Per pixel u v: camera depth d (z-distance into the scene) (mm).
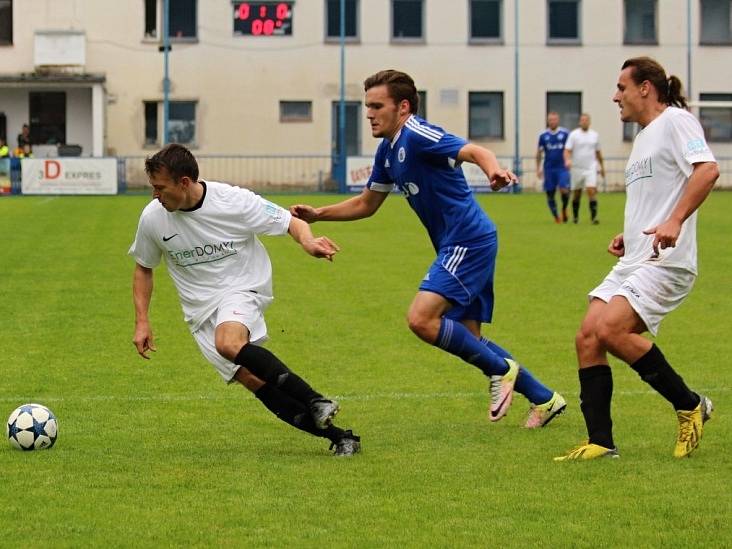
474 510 12562
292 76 102000
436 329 16266
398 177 16500
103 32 100188
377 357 23250
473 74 103562
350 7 102500
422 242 47219
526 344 24703
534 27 103375
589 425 15133
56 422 15844
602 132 104125
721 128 104000
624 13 103625
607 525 12016
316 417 14820
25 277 35438
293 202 76188
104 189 84000
